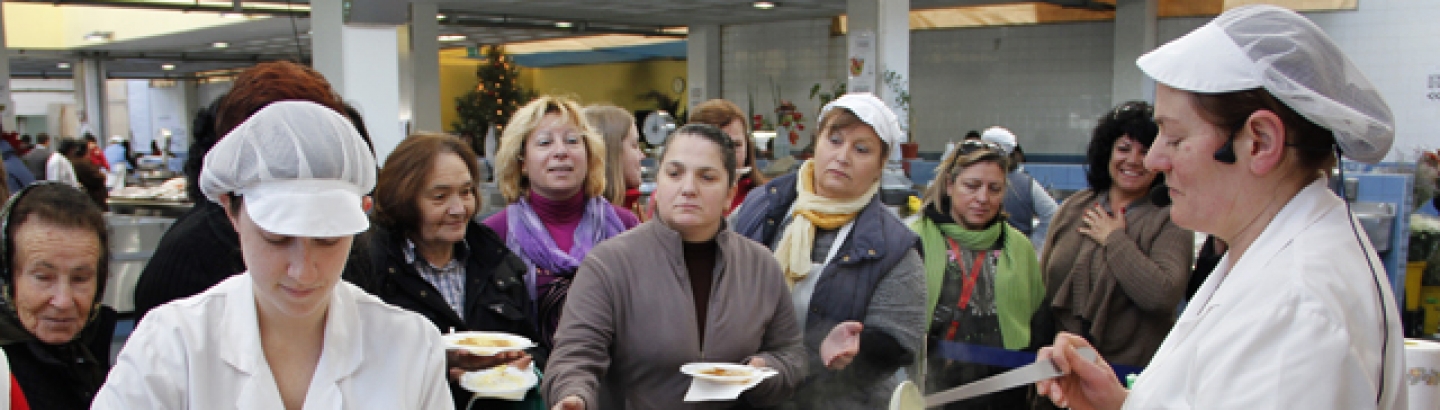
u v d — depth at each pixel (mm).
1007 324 2834
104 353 2084
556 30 17688
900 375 2477
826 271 2449
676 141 2186
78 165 6422
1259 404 1186
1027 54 16250
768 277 2236
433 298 2375
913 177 11414
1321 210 1286
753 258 2236
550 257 2832
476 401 2094
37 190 1903
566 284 2775
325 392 1312
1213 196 1342
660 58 23984
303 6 13914
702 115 3725
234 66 26469
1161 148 1379
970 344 2828
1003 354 2805
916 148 12094
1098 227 2807
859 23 12125
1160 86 1374
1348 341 1179
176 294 1889
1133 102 2916
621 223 3068
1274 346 1203
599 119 3615
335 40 7836
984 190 2863
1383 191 5031
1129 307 2760
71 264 1865
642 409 2109
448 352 2062
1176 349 1361
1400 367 1260
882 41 11648
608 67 25641
